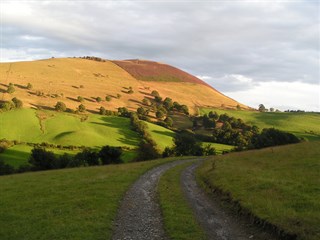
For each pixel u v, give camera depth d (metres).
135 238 19.53
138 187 34.66
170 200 28.06
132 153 122.19
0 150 109.12
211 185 33.03
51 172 48.97
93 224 21.56
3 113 148.62
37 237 19.98
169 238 19.28
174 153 111.88
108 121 164.75
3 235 20.75
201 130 184.88
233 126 193.62
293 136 100.56
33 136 133.12
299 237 17.19
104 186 33.69
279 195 24.64
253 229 20.08
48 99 184.75
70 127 147.88
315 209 20.73
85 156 86.69
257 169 39.31
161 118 193.38
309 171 34.47
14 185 36.75
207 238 18.94
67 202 27.31
